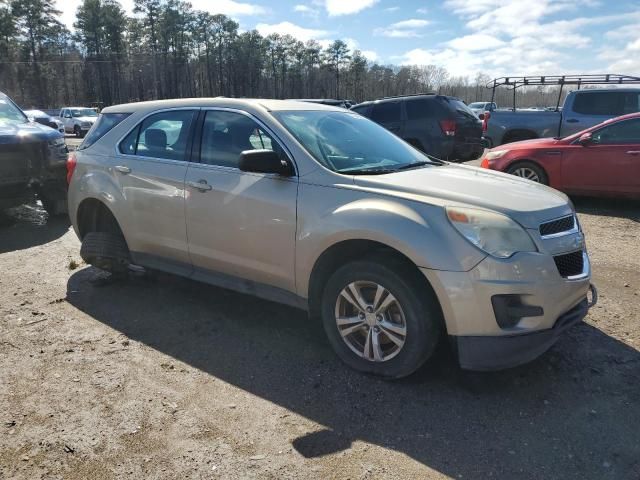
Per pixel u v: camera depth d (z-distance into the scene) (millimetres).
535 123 12094
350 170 3662
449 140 11445
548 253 3064
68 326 4203
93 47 77625
